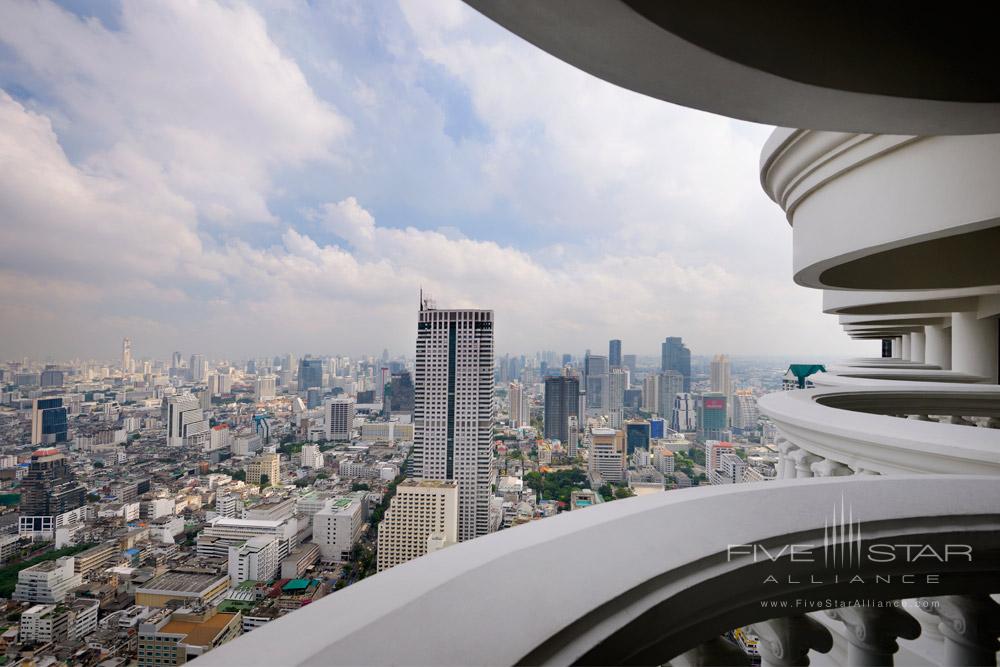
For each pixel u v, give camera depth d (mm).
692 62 2023
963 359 10836
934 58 2305
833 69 2172
